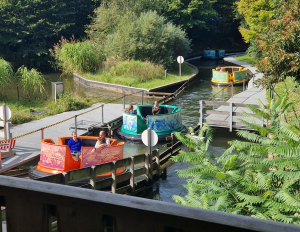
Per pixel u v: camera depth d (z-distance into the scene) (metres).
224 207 7.27
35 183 1.79
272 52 13.75
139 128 17.94
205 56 62.09
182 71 41.28
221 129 19.36
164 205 1.56
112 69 36.06
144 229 1.62
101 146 12.16
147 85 33.16
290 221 6.24
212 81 35.81
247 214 7.59
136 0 45.84
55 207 1.80
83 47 37.59
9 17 49.84
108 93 32.22
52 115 21.03
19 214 1.87
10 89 28.92
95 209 1.71
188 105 26.53
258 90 28.14
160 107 19.80
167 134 18.08
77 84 36.78
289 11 13.85
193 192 8.56
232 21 74.75
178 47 43.50
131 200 1.62
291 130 8.70
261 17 42.47
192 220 1.52
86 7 58.59
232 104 18.27
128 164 11.93
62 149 11.83
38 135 16.86
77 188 1.73
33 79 26.23
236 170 8.72
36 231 1.84
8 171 12.83
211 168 8.58
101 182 11.17
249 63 48.69
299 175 7.06
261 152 7.92
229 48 77.19
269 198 7.57
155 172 13.34
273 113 10.80
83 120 19.25
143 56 39.75
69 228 1.77
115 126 20.38
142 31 39.47
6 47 50.75
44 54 53.47
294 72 14.11
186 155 8.92
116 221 1.68
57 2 54.91
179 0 59.81
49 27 52.97
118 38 39.84
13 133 17.05
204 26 65.81
